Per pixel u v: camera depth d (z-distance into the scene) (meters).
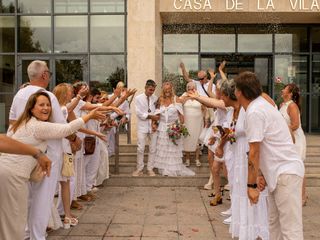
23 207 3.97
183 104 9.30
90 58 14.42
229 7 13.32
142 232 5.84
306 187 9.05
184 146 9.36
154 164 9.25
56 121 4.91
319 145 10.82
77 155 6.97
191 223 6.28
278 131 3.93
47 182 4.94
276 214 4.11
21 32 14.49
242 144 5.27
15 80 14.51
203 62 15.20
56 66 14.46
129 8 12.12
